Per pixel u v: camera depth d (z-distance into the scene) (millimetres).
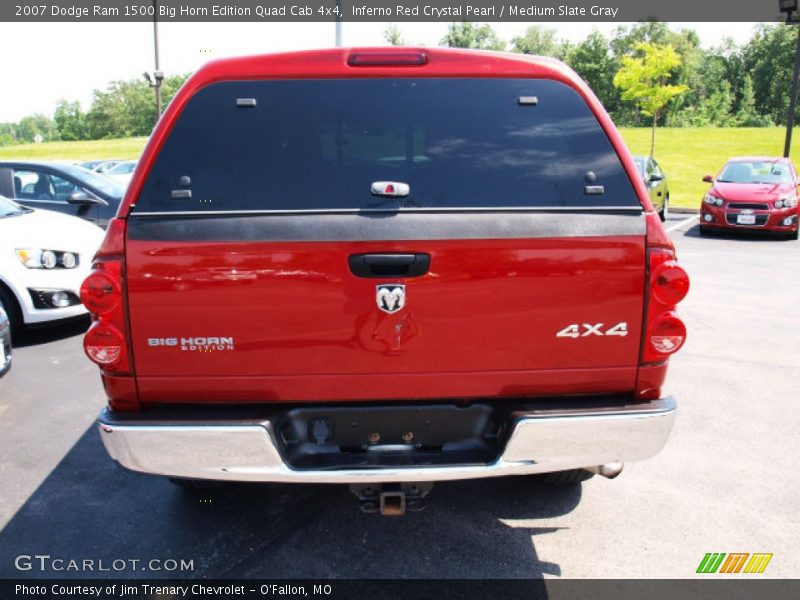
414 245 2484
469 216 2523
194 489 3594
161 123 2619
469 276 2508
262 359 2545
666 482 3777
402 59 2697
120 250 2477
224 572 2959
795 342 6457
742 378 5461
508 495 3635
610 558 3072
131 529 3297
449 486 3729
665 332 2586
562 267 2523
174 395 2590
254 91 2670
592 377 2625
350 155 2643
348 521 3377
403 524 3346
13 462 4008
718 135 45812
